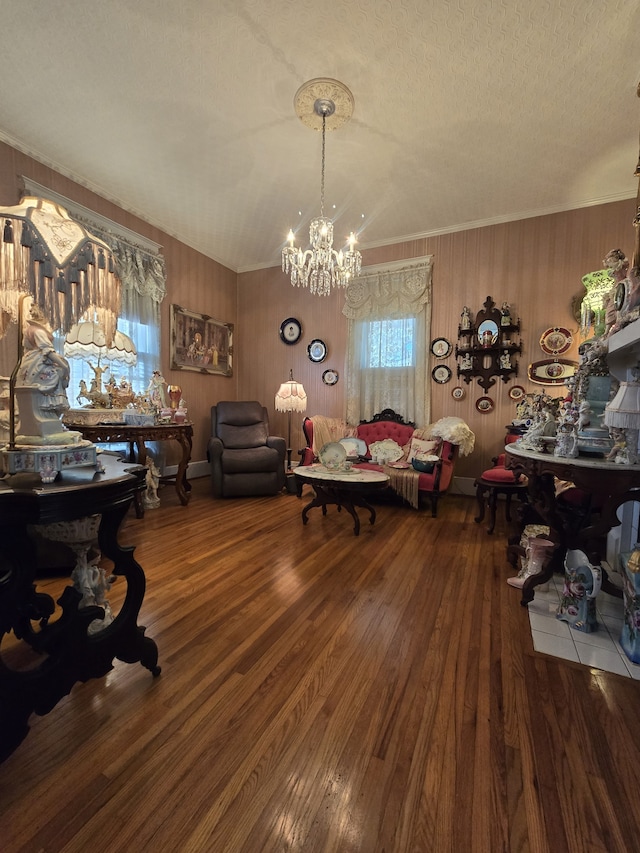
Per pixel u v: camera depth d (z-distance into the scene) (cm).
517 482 305
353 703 131
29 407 124
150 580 220
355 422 487
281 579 223
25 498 108
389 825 93
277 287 543
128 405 360
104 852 86
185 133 285
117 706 129
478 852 87
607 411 171
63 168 326
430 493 357
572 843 89
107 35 208
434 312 446
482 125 274
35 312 125
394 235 453
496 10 193
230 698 133
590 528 185
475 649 162
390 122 271
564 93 244
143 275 407
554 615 189
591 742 117
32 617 142
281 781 103
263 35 207
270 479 418
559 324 390
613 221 367
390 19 198
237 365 574
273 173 335
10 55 219
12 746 105
